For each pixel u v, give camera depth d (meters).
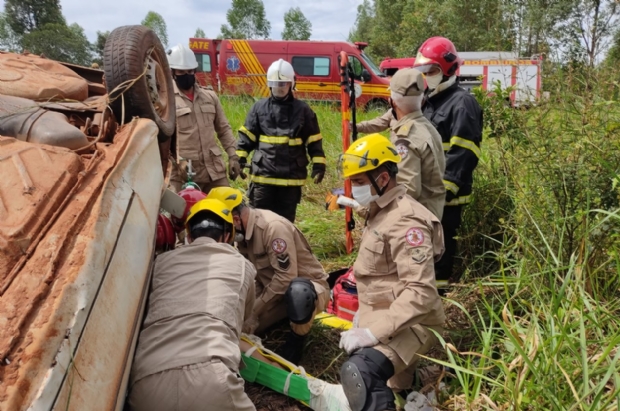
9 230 1.48
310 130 4.77
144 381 1.96
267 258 3.20
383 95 15.31
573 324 2.31
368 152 2.40
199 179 4.70
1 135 2.04
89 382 1.30
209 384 1.93
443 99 3.68
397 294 2.41
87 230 1.53
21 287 1.33
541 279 2.77
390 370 2.36
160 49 3.02
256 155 4.73
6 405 1.05
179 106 4.51
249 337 2.87
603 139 3.05
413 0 33.12
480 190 4.22
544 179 3.22
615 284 2.82
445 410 2.45
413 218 2.40
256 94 15.09
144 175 2.12
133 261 1.75
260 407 2.70
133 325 1.71
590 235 2.86
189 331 2.06
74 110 2.48
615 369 1.89
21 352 1.16
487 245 4.14
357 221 5.29
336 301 3.51
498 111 3.62
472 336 3.18
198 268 2.35
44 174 1.72
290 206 4.86
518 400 2.01
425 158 3.18
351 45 15.41
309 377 2.70
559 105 3.42
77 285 1.34
